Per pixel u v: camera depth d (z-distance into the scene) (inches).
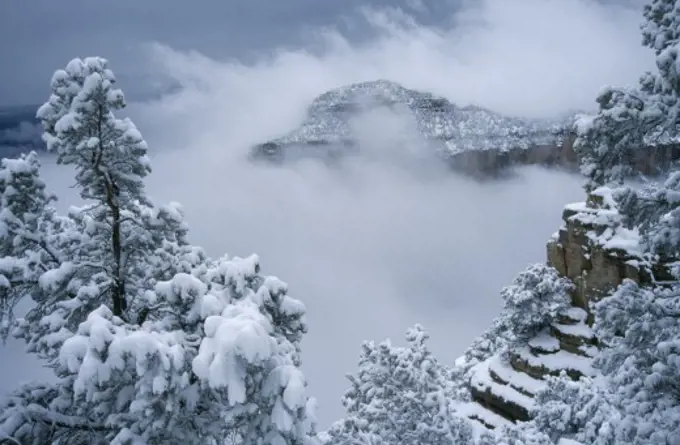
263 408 328.8
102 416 366.6
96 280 425.7
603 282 1085.1
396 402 667.4
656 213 422.0
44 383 398.0
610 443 512.7
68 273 406.6
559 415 729.0
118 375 331.9
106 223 446.3
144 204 462.0
